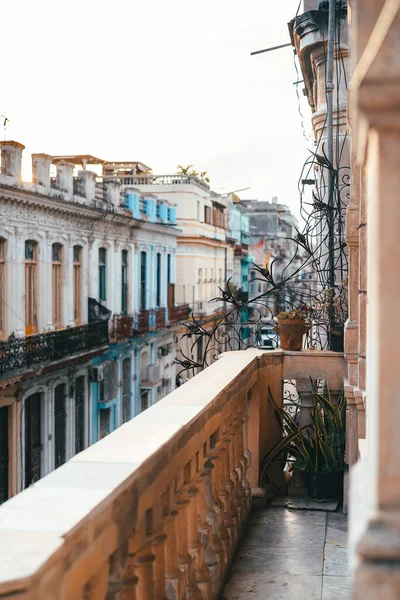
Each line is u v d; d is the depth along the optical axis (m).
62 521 2.01
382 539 1.62
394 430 1.63
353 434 5.89
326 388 6.85
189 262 48.44
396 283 1.61
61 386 26.11
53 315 25.69
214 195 58.03
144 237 35.50
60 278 26.08
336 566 4.69
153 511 2.81
